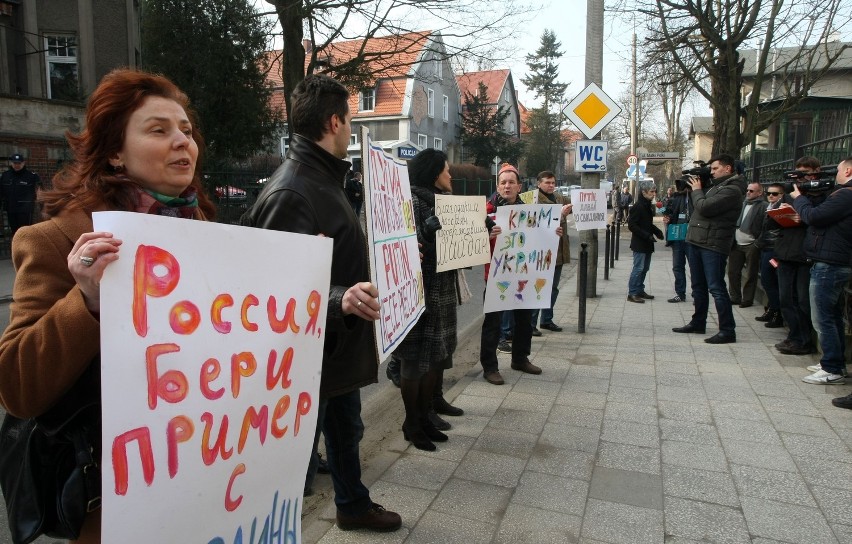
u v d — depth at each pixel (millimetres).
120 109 1461
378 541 2773
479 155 44656
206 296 1390
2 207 12500
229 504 1468
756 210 8398
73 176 1468
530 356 6059
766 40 12953
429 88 39781
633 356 6027
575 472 3500
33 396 1277
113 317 1208
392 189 2891
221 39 18781
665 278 11906
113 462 1206
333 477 2814
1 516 3062
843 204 4758
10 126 13938
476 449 3816
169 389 1307
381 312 2537
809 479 3402
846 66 21906
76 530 1384
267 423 1586
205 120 18859
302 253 1679
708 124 38500
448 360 4113
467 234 4109
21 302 1318
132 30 18938
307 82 2486
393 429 4254
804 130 8859
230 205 18094
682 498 3201
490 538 2816
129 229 1233
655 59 15680
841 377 5066
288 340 1645
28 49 17141
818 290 5027
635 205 9094
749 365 5656
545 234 5129
